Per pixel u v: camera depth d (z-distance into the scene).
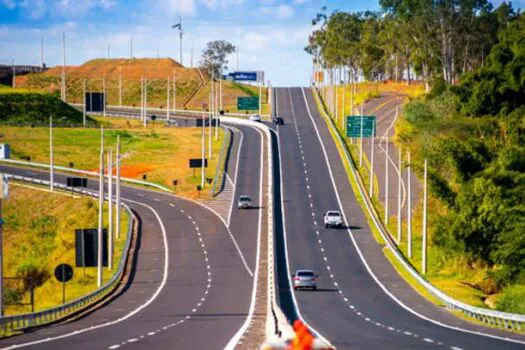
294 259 132.12
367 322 78.88
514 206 128.00
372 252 137.88
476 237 128.25
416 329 72.06
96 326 72.94
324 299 101.25
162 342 57.78
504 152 137.62
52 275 126.56
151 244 142.12
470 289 114.50
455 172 146.25
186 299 100.50
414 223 155.75
